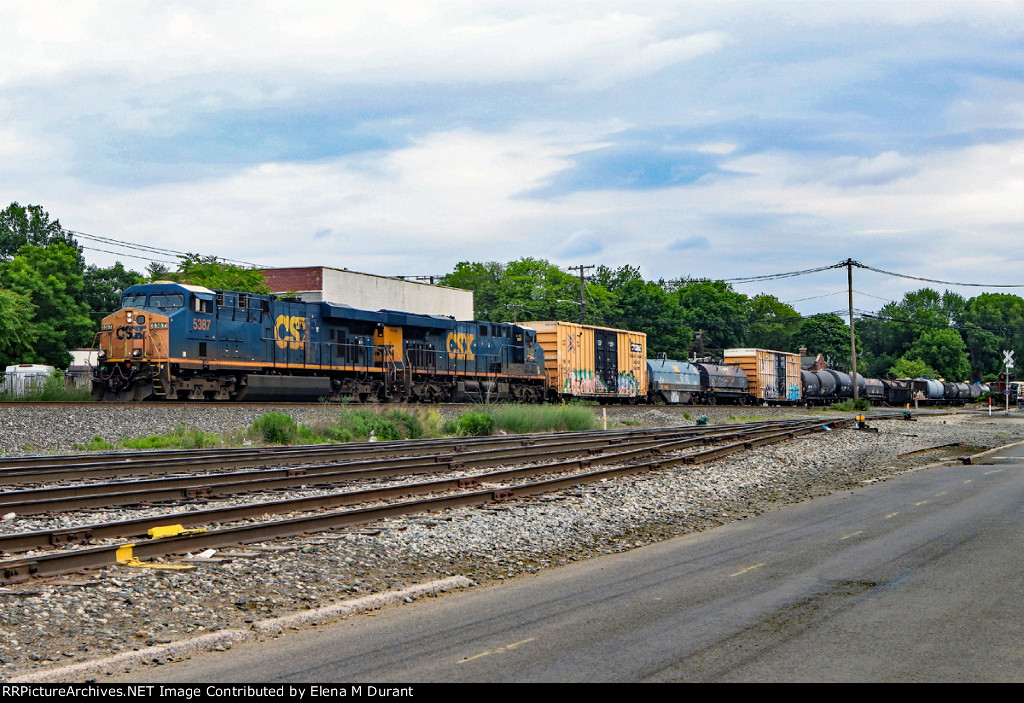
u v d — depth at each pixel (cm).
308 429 2695
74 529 1062
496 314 9344
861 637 720
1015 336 16075
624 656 683
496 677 641
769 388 7006
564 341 4931
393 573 1013
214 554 1015
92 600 833
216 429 2656
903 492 1711
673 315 10938
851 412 6391
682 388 6100
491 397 4369
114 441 2402
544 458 2242
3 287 5281
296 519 1170
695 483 1827
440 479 1688
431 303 6412
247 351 3281
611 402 5497
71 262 6119
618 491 1648
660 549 1174
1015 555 1040
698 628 756
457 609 857
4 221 7856
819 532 1251
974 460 2481
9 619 772
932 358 13738
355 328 3791
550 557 1138
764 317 14525
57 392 3084
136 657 699
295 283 5750
